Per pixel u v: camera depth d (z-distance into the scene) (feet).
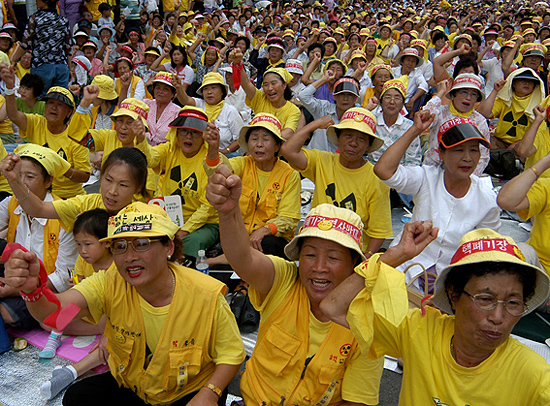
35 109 21.85
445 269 5.55
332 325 7.00
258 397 7.39
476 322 5.29
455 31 53.31
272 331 7.25
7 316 10.82
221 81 21.07
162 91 20.26
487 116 20.21
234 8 66.03
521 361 5.44
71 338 11.10
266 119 12.97
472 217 10.85
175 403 7.69
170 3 52.08
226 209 5.98
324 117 12.45
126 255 6.70
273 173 13.43
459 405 5.64
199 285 7.30
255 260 6.82
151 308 7.14
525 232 17.51
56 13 27.12
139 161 10.89
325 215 6.87
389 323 6.09
